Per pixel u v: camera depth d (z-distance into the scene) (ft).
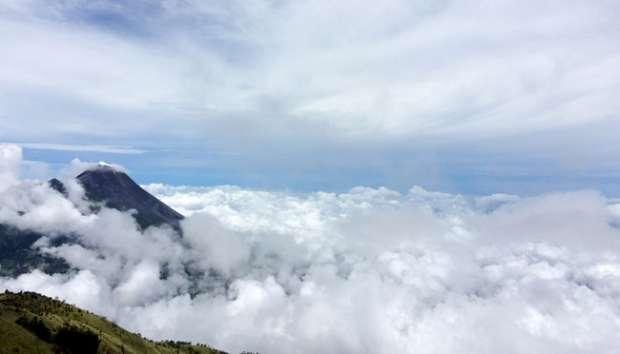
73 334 590.96
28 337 547.49
